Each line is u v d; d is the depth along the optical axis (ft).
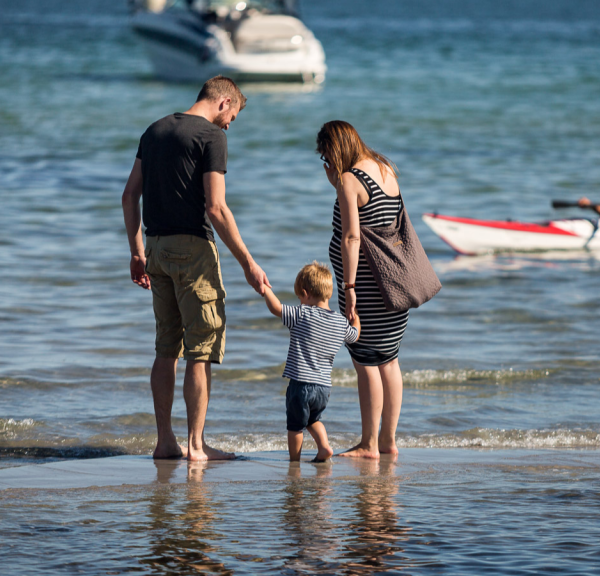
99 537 39.09
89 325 100.83
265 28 518.37
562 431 65.92
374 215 55.31
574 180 240.12
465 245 163.12
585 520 41.96
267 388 79.56
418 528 40.70
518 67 645.92
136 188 57.93
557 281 135.85
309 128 357.61
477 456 57.21
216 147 54.19
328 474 51.24
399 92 493.36
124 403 72.79
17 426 65.10
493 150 300.81
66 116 381.81
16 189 213.05
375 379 56.80
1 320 102.01
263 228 171.94
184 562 36.37
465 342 97.55
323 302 57.06
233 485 48.14
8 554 36.96
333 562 36.58
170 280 56.39
